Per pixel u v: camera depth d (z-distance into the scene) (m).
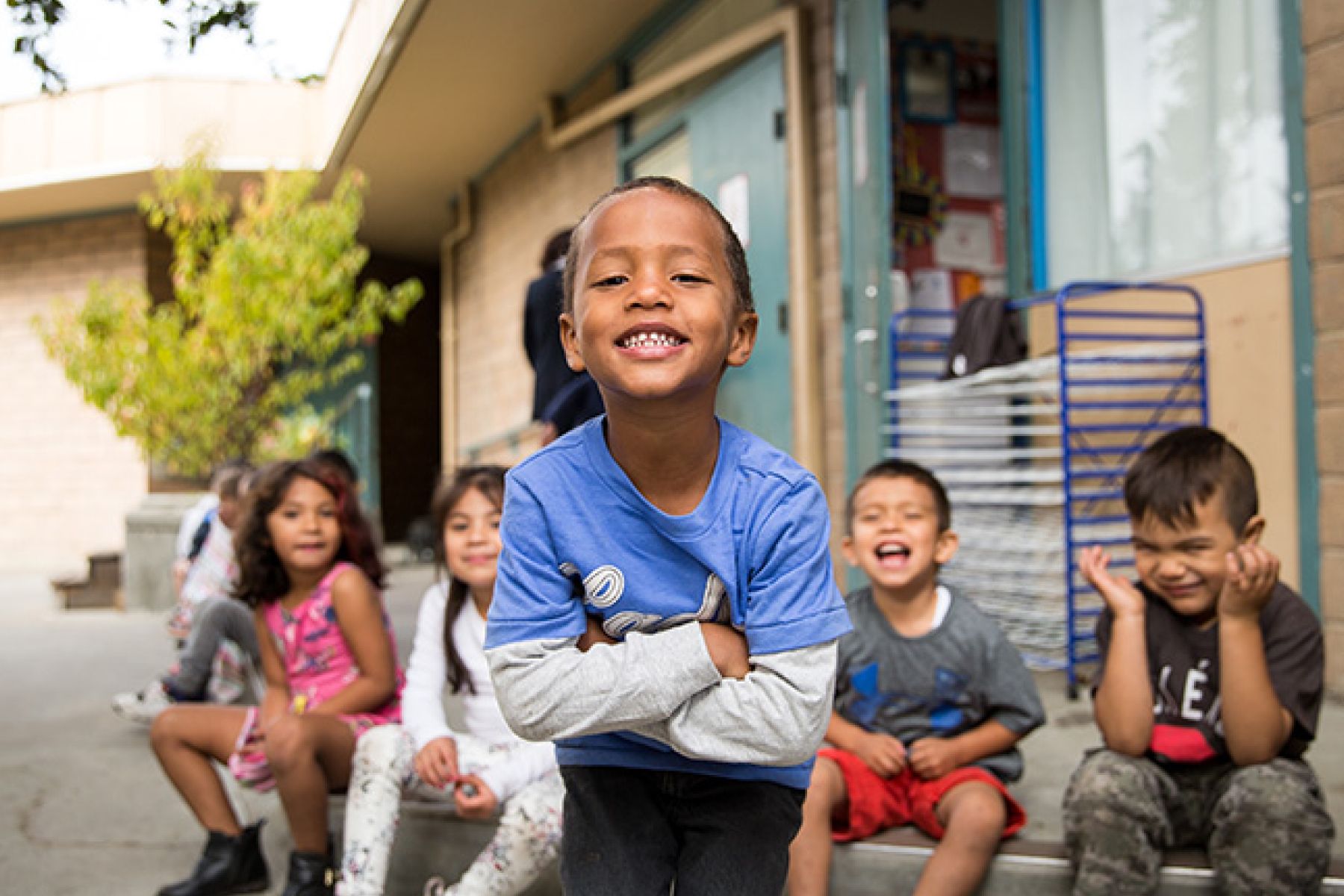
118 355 6.05
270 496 2.31
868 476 2.05
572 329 1.18
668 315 1.05
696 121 5.49
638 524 1.16
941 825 1.87
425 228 10.68
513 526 1.18
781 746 1.12
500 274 8.58
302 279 6.08
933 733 2.01
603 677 1.11
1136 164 3.67
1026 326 4.07
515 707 1.14
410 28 5.96
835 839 1.89
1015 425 4.12
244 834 2.15
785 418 4.80
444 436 9.91
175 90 8.70
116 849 2.38
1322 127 2.99
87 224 10.02
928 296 5.04
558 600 1.17
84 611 6.54
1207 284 3.36
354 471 2.51
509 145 8.19
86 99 8.92
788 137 4.73
